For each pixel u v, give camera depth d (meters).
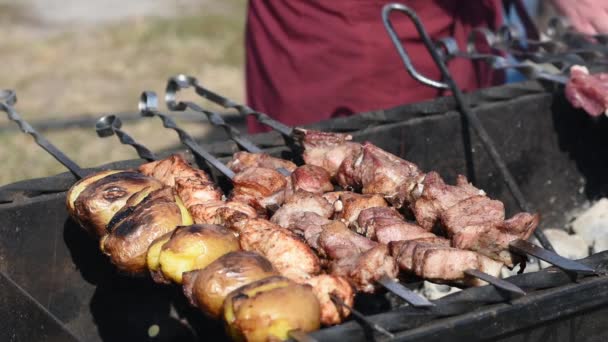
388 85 1.42
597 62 1.33
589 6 1.38
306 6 1.42
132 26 3.68
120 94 2.87
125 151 2.34
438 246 0.89
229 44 3.42
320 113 1.46
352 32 1.40
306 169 1.04
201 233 0.88
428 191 0.96
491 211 0.93
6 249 1.05
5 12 4.00
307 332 0.80
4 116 2.65
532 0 1.61
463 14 1.44
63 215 1.07
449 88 1.21
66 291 1.08
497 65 1.28
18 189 1.05
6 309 0.97
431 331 0.82
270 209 1.01
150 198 0.95
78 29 3.72
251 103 1.56
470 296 0.84
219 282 0.83
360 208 0.99
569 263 0.87
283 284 0.81
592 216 1.26
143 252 0.91
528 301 0.85
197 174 1.03
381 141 1.21
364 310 1.21
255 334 0.79
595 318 0.90
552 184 1.32
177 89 1.21
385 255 0.88
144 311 1.12
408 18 1.40
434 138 1.23
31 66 3.19
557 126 1.30
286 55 1.46
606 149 1.33
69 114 2.66
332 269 0.91
